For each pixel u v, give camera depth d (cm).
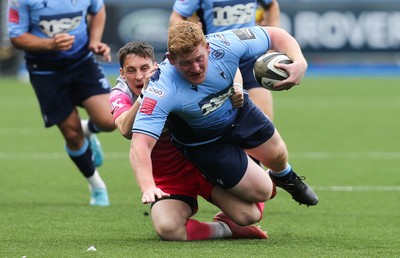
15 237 2364
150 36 8325
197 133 2200
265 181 2278
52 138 5031
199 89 2108
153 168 2316
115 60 8562
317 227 2567
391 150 4491
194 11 2902
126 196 3203
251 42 2178
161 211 2273
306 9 8562
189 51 1981
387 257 2066
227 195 2305
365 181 3547
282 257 2048
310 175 3703
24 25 3022
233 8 2898
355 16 8606
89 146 3036
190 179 2306
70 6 3027
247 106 2273
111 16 8388
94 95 3081
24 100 7031
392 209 2909
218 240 2306
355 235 2417
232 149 2261
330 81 8450
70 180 3625
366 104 6731
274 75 2156
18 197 3183
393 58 8700
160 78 2088
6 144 4778
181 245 2203
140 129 2061
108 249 2144
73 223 2620
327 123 5641
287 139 4909
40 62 3055
